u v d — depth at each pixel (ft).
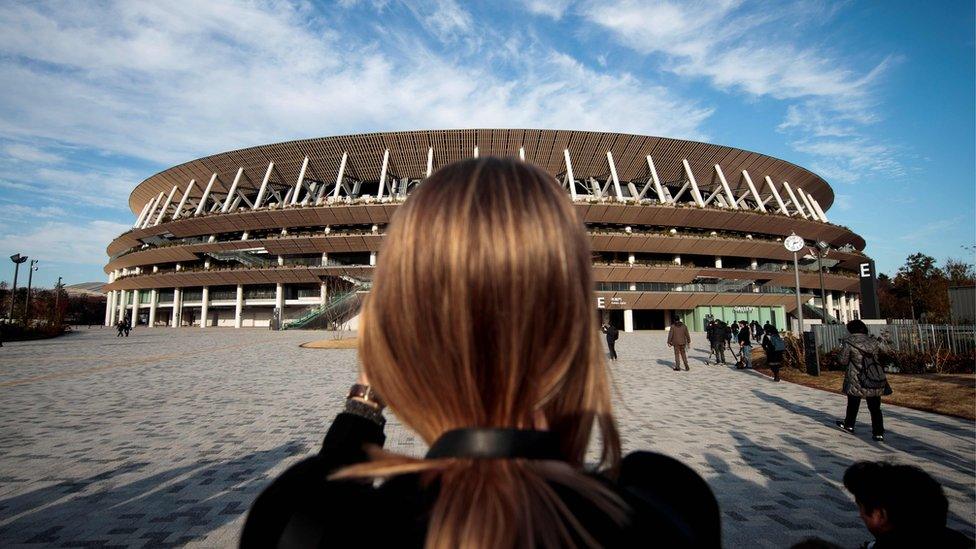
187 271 177.58
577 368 1.88
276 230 172.24
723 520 14.19
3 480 17.08
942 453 20.97
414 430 1.95
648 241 155.53
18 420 26.94
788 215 166.20
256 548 1.63
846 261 192.95
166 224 176.55
